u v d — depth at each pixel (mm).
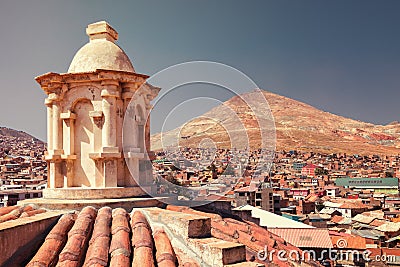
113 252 6551
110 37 10625
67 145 9555
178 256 6855
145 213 8391
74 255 6504
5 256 6277
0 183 46844
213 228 9102
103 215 8133
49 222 7852
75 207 8719
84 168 9531
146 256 6414
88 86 9461
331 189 98938
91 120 9539
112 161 9297
